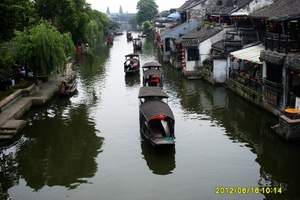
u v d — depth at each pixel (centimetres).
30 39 3597
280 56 2555
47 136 2661
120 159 2247
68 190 1917
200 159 2195
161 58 6544
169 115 2372
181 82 4294
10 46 3550
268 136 2483
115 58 6606
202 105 3281
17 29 3588
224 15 4734
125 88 4138
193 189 1867
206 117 2941
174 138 2348
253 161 2142
